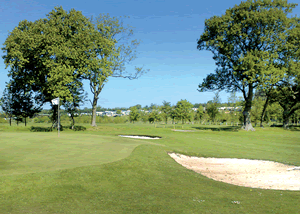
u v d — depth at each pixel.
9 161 10.91
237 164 17.58
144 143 18.86
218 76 46.31
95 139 19.84
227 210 7.36
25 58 33.12
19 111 38.59
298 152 23.06
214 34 45.47
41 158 11.74
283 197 9.01
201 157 18.95
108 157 12.59
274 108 75.44
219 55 46.03
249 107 46.91
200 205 7.69
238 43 44.50
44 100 38.88
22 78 33.94
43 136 20.61
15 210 6.38
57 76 31.53
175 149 19.09
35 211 6.40
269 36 42.03
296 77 45.25
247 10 42.56
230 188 10.25
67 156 12.46
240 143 28.84
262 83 39.84
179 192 8.99
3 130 35.16
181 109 82.25
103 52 37.72
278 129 50.28
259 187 11.02
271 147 26.14
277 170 15.45
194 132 39.59
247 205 7.93
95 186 8.80
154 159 13.92
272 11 40.09
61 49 32.97
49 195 7.63
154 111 96.69
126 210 6.91
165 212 6.91
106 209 6.89
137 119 98.56
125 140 19.81
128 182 9.66
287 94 50.47
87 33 35.38
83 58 34.78
